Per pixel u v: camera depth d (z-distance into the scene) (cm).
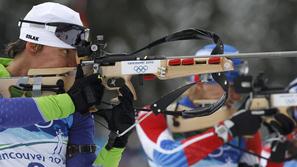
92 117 1134
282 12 4150
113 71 1017
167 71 1001
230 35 4094
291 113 1630
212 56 984
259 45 4112
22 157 1060
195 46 3853
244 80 1545
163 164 1496
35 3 3878
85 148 1109
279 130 1588
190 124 1527
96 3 3956
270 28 4141
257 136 1630
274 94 1574
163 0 4075
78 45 1045
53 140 1082
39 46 1063
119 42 4034
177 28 4041
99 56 1028
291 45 4162
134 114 1068
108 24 3997
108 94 1085
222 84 1001
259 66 3991
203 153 1488
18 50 1084
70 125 1104
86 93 995
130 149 3297
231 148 1552
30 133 1066
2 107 969
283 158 1598
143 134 1545
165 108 1053
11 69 1080
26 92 1045
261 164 1769
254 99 1563
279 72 4016
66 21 1056
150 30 4047
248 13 4112
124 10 4022
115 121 1057
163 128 1541
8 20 3884
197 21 4056
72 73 1032
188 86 1059
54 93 1030
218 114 1521
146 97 3775
